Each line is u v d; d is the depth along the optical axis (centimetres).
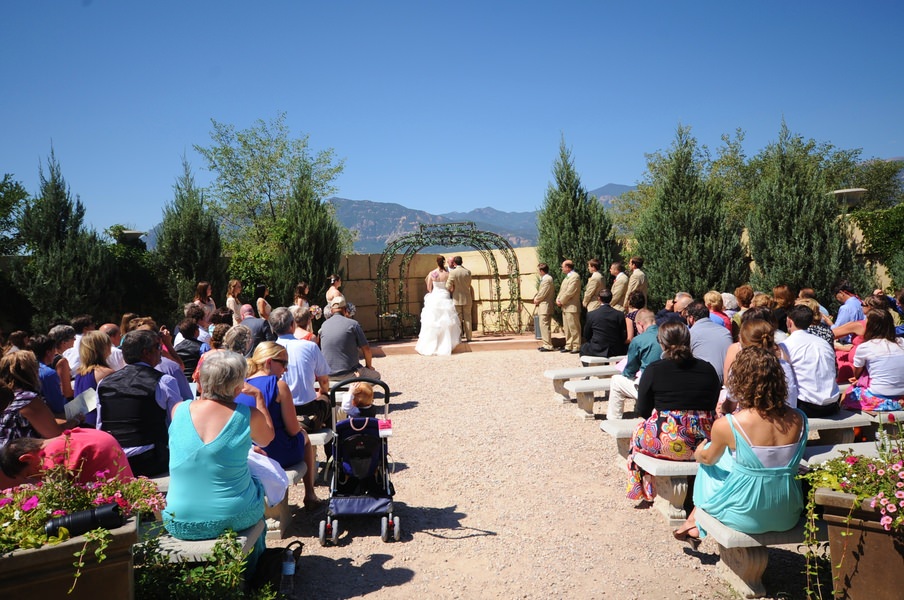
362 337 870
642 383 508
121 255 1427
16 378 461
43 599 270
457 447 717
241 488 381
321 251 1591
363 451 489
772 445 374
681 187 1417
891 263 1234
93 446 369
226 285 1507
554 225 1528
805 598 380
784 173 1321
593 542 468
